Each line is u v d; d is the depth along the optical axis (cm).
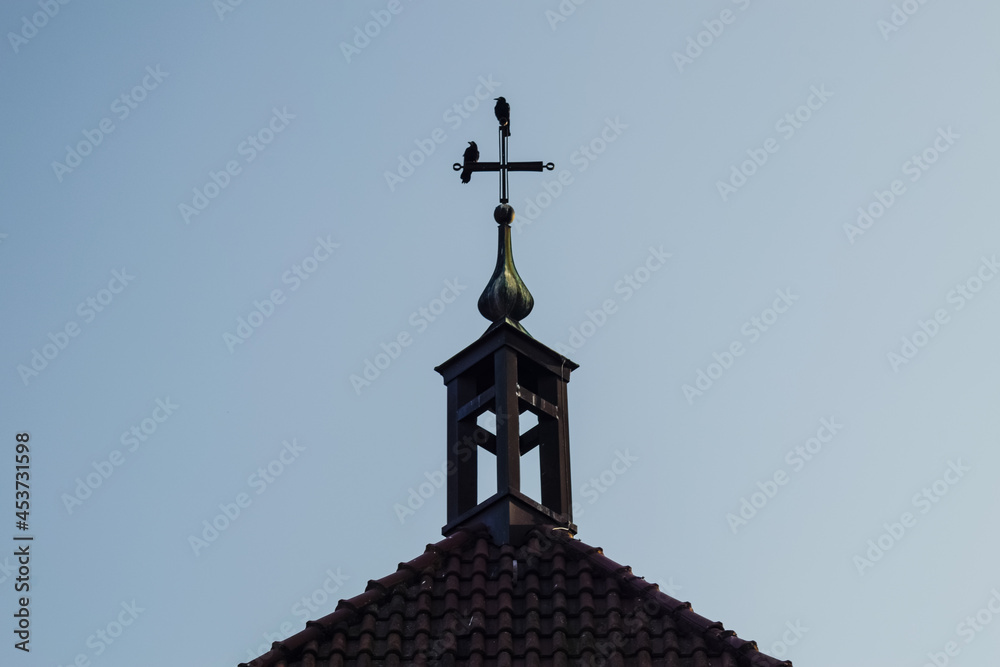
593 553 2639
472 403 2959
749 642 2359
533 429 3017
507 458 2795
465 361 3011
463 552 2681
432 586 2569
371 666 2375
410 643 2442
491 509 2775
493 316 3002
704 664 2350
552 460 2903
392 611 2502
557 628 2442
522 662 2389
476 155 3216
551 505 2852
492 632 2459
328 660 2384
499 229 3130
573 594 2547
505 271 3042
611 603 2495
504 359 2911
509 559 2638
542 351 2984
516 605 2534
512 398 2864
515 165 3184
